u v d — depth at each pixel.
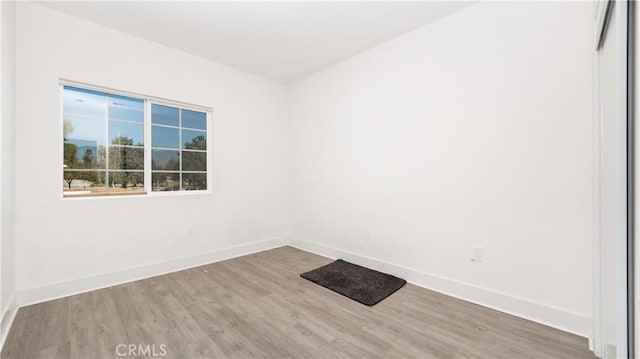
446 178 2.37
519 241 1.99
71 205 2.38
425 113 2.51
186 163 3.19
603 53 1.41
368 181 3.03
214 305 2.18
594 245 1.54
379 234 2.93
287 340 1.72
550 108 1.85
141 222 2.77
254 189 3.73
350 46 2.92
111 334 1.77
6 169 1.89
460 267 2.30
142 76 2.76
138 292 2.41
